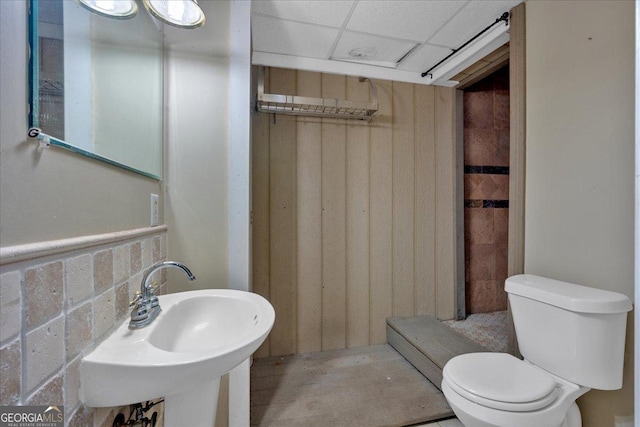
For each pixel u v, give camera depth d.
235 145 1.30
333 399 1.56
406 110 2.28
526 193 1.50
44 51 0.56
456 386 1.05
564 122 1.32
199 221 1.28
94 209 0.71
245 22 1.30
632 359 1.09
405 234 2.29
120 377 0.61
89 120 0.76
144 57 1.11
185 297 1.02
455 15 1.62
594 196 1.20
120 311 0.81
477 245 2.58
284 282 2.05
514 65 1.55
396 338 2.10
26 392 0.47
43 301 0.51
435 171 2.36
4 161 0.44
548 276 1.39
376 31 1.75
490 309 2.61
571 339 1.07
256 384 1.69
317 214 2.10
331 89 2.12
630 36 1.08
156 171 1.18
